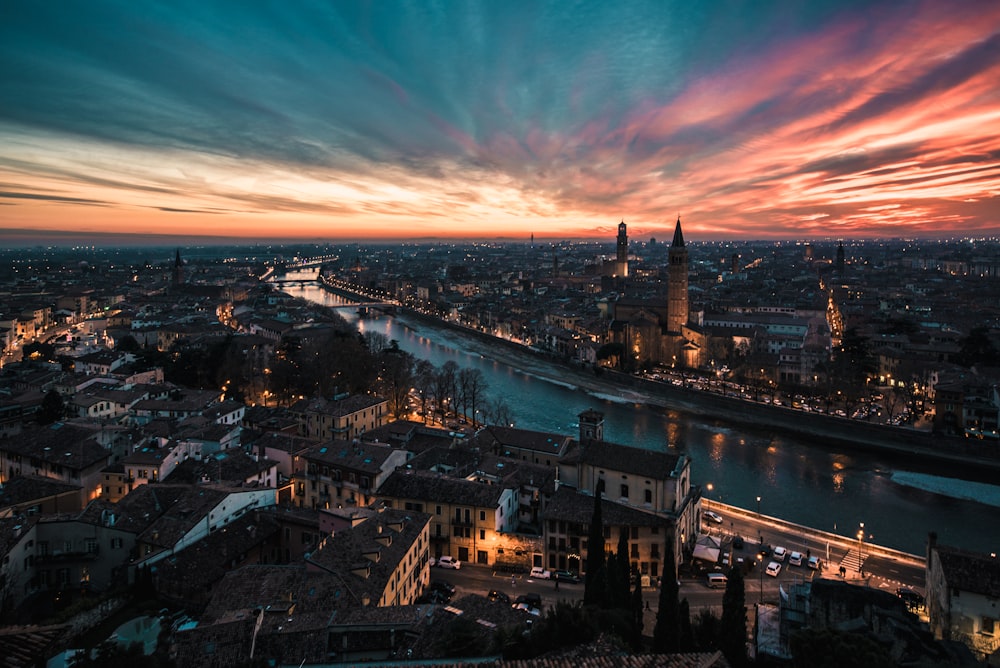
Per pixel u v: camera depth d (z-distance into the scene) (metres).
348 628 68.94
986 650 75.06
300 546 107.00
